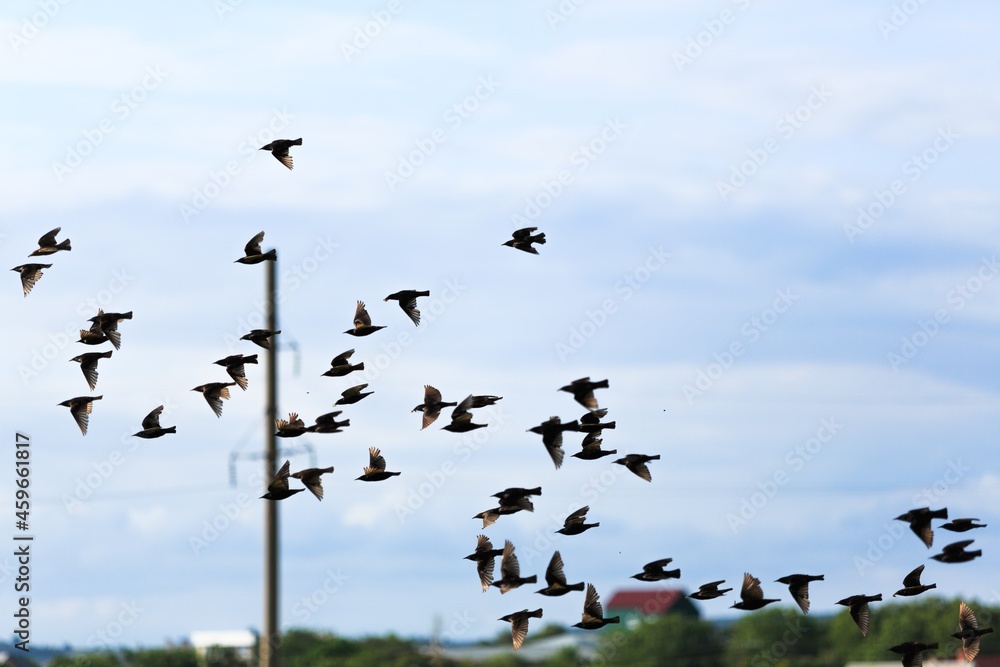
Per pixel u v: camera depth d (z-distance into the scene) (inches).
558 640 5442.9
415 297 1371.8
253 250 1381.6
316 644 4111.7
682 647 4837.6
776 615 4891.7
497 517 1301.7
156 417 1355.8
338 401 1358.3
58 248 1423.5
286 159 1366.9
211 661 3464.6
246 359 1387.8
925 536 1304.1
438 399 1342.3
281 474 1339.8
